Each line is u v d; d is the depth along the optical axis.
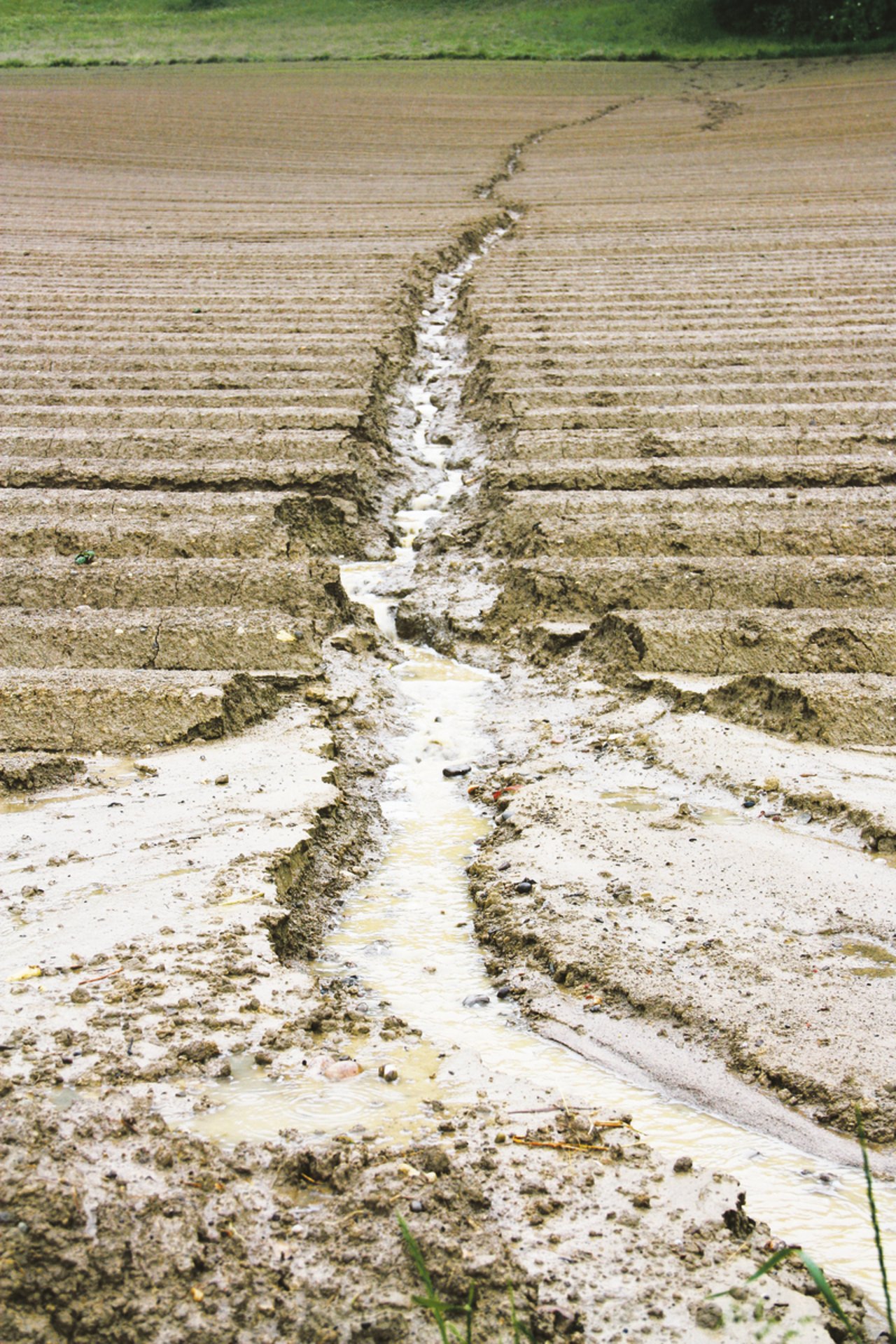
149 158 25.14
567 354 11.47
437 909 4.62
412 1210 2.83
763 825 5.05
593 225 17.73
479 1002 3.98
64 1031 3.48
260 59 43.09
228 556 7.58
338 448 9.21
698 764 5.55
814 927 4.25
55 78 38.19
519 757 5.90
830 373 10.73
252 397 10.28
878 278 14.15
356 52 43.97
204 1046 3.46
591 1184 3.02
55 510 8.07
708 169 23.47
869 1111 3.36
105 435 9.27
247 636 6.54
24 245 16.39
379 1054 3.60
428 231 17.27
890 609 6.91
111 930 4.07
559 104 33.75
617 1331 2.62
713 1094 3.49
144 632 6.52
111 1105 3.14
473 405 10.88
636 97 34.88
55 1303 2.58
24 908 4.24
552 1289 2.71
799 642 6.45
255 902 4.26
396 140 27.80
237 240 16.88
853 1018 3.73
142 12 51.78
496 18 48.56
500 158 25.30
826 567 7.16
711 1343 2.60
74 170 23.58
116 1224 2.72
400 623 7.56
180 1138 3.02
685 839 4.91
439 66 40.94
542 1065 3.65
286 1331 2.58
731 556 7.57
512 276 14.78
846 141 26.28
